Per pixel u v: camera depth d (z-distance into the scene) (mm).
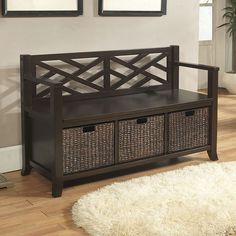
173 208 4234
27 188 4738
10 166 5070
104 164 4793
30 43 5004
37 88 5043
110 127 4770
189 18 5762
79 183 4820
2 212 4340
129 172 5047
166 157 5047
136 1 5402
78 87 5238
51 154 4613
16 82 4992
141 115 4871
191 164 5227
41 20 5020
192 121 5148
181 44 5758
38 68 5031
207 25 8320
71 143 4633
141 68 5410
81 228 4102
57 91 4496
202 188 4555
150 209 4230
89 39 5258
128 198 4410
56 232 4062
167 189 4555
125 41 5438
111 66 5371
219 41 8406
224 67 8453
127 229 3979
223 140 5855
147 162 4965
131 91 5387
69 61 5043
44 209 4379
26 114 4902
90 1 5211
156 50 5453
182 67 5773
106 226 4035
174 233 3918
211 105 5219
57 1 5039
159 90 5531
